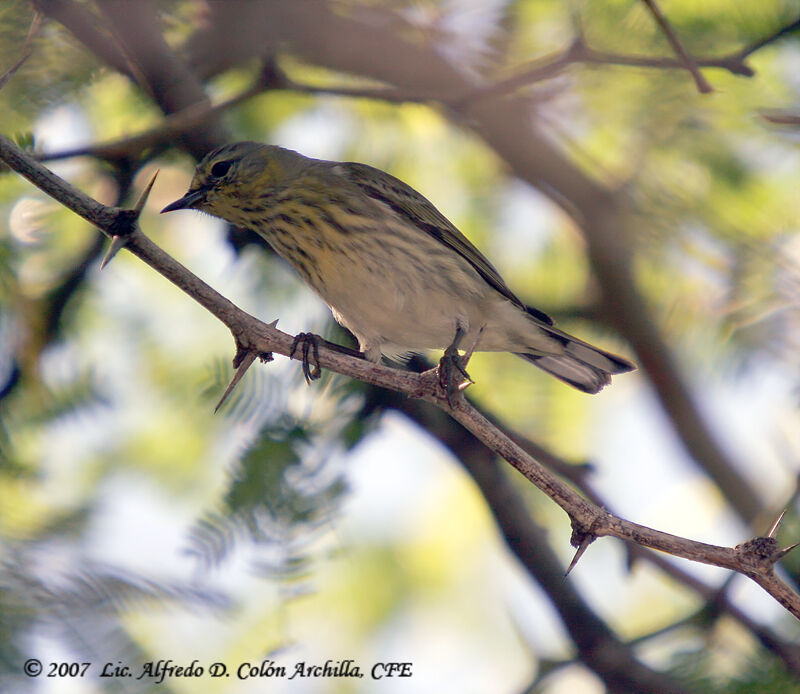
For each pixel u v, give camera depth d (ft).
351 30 33.91
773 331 31.19
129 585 19.58
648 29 30.14
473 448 33.22
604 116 33.35
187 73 30.96
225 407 25.91
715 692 26.27
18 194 28.91
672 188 33.58
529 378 38.01
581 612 31.99
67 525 22.44
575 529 22.49
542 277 41.09
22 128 27.76
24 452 27.66
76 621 18.62
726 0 30.53
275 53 30.27
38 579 19.17
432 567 41.83
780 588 21.30
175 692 18.95
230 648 24.48
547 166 36.91
